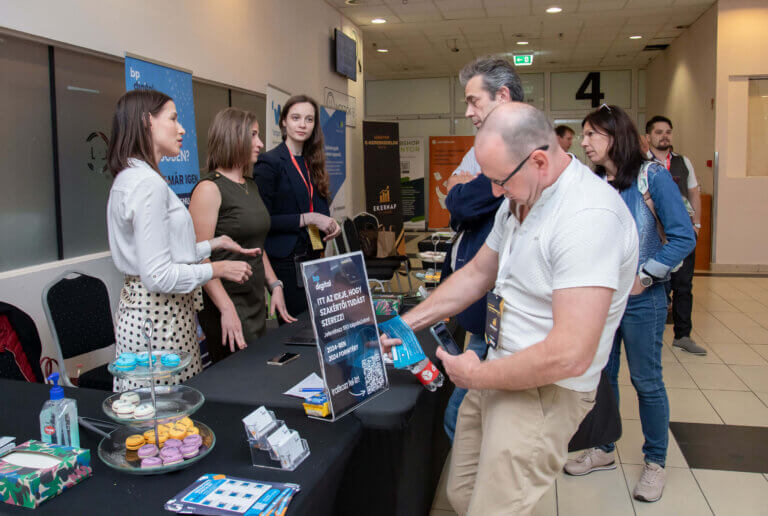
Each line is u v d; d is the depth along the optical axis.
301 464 1.25
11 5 2.78
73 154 3.27
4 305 2.41
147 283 1.78
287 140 3.18
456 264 2.12
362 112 9.04
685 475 2.60
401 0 7.29
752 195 7.75
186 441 1.27
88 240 3.42
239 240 2.49
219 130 2.45
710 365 4.06
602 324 1.18
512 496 1.33
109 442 1.30
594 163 2.41
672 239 2.18
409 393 1.65
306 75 6.67
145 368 1.49
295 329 2.32
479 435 1.55
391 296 2.66
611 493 2.47
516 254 1.32
